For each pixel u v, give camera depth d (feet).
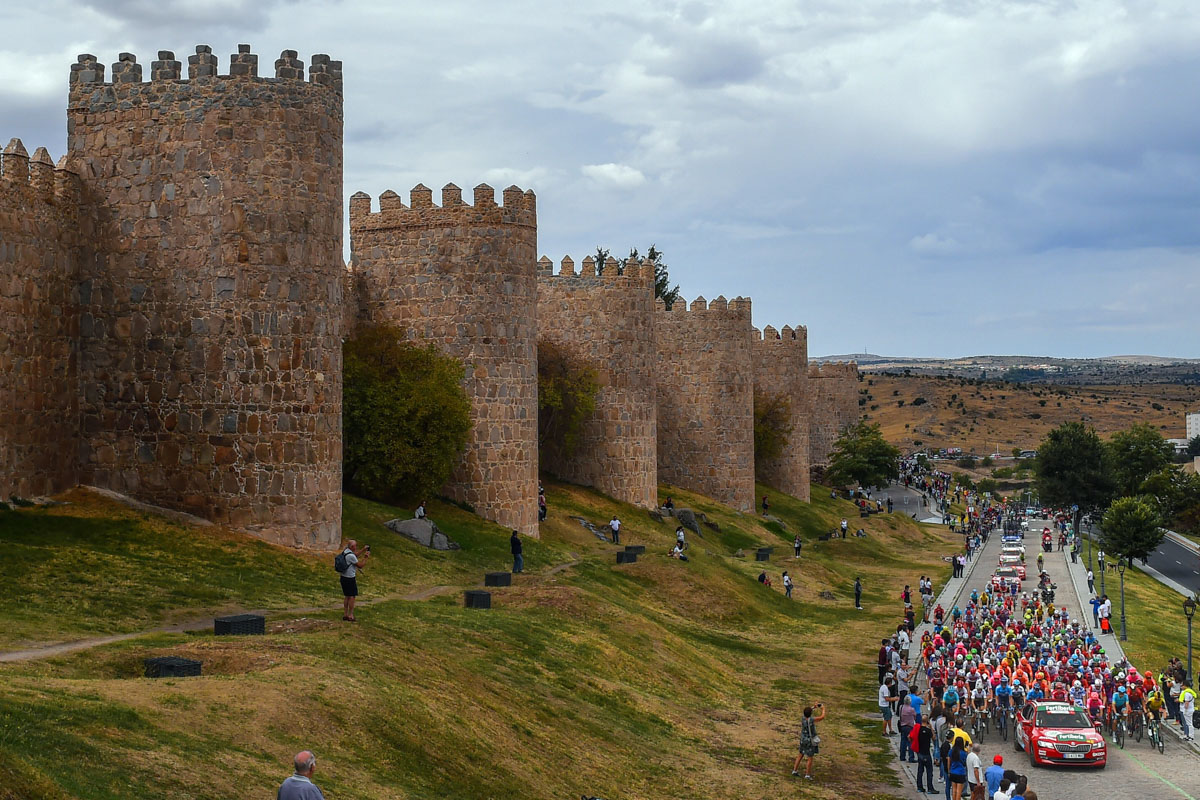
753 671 159.53
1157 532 354.95
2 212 130.82
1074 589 287.07
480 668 113.91
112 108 144.87
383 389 188.44
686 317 320.50
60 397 140.56
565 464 262.67
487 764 87.61
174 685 80.69
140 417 142.41
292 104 143.54
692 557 218.18
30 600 107.65
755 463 378.94
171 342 141.90
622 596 176.24
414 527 170.81
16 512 131.13
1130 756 134.31
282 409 141.38
